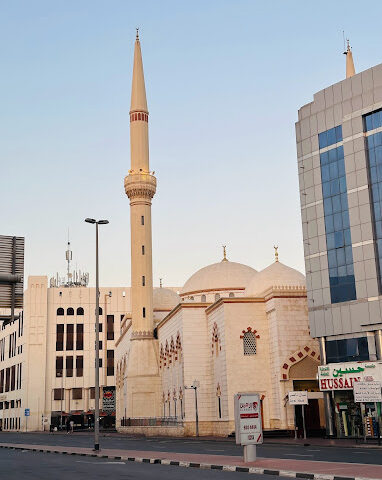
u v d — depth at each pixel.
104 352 129.38
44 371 124.38
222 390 62.69
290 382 58.38
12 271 16.42
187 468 26.28
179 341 72.81
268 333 62.34
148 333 86.31
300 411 57.69
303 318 59.84
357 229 49.03
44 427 120.38
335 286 50.22
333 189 51.38
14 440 68.56
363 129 49.59
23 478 22.56
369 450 35.16
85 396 126.62
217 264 86.62
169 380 77.94
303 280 69.38
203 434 67.06
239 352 61.78
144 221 87.12
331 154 51.91
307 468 23.16
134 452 36.72
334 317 49.81
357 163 49.62
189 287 85.62
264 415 60.38
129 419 84.38
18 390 129.38
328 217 51.47
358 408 48.03
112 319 131.62
